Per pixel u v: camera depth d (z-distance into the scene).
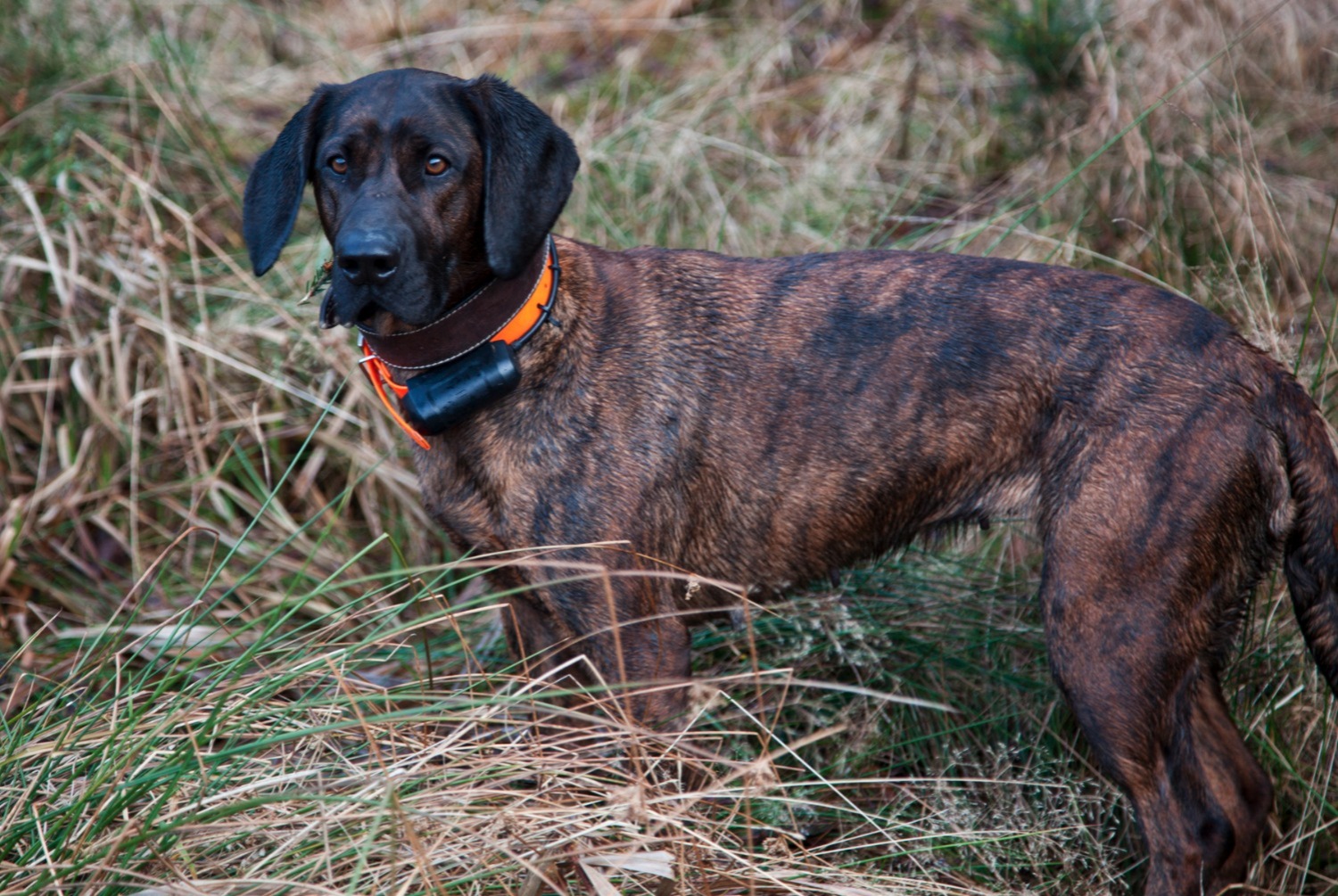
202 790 2.38
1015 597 3.65
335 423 4.21
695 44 6.00
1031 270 2.95
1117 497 2.72
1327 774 3.16
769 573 3.03
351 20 6.43
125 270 4.38
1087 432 2.77
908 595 3.64
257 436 4.08
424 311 2.63
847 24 6.02
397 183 2.64
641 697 2.86
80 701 2.89
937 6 5.95
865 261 3.00
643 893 2.58
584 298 2.86
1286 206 4.71
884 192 4.91
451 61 6.00
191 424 4.18
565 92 5.75
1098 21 5.06
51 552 4.05
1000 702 3.43
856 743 3.31
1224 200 4.56
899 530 3.03
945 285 2.93
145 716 2.60
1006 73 5.34
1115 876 2.97
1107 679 2.75
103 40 5.16
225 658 3.58
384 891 2.27
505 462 2.80
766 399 2.90
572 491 2.78
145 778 2.36
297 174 2.80
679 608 2.95
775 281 2.98
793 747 2.55
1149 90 4.90
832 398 2.90
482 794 2.46
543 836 2.51
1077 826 3.01
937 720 3.42
